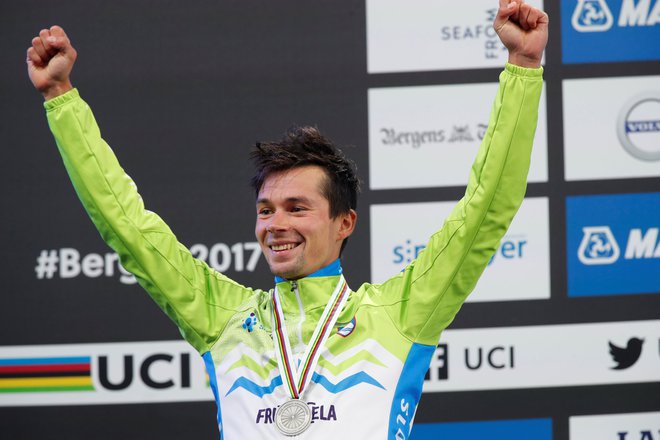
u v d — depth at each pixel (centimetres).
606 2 941
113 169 579
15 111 955
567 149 937
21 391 942
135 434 943
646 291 931
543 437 927
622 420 925
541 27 545
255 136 955
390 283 582
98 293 950
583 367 928
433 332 560
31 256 949
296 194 568
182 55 959
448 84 945
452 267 551
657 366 927
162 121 957
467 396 930
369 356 549
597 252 933
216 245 952
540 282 932
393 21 950
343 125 948
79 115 575
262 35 959
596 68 938
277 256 566
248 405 545
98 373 945
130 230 572
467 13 945
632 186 934
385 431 533
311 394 539
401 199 939
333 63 953
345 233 606
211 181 955
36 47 571
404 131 944
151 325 948
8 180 953
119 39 959
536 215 935
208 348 580
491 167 542
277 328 572
